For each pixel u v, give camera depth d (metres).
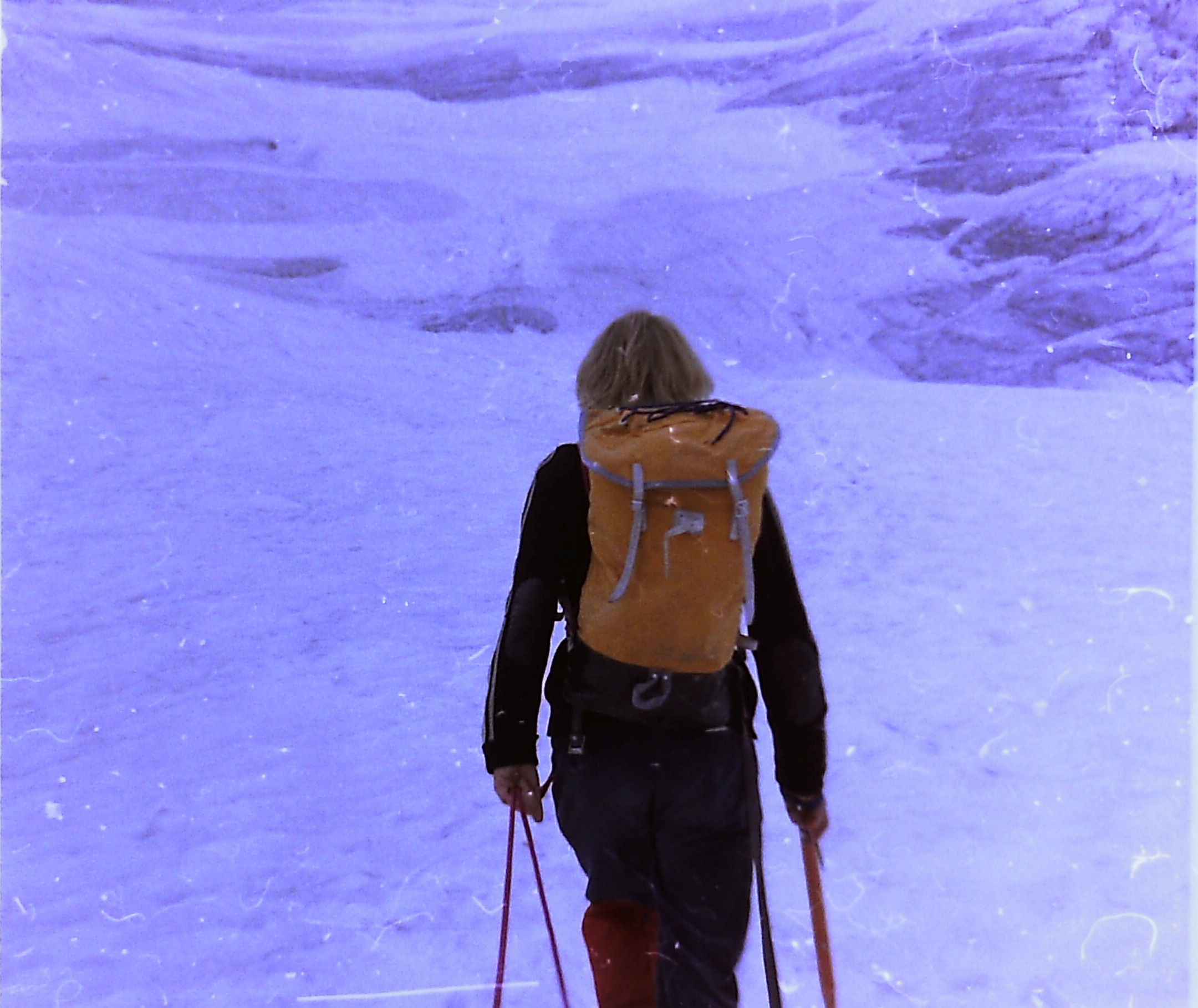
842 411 9.71
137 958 2.53
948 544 6.27
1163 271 17.97
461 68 23.41
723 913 1.62
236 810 3.27
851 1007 2.22
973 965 2.36
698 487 1.54
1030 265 18.30
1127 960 2.36
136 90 20.88
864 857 2.85
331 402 9.90
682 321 16.53
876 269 18.08
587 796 1.63
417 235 17.80
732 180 20.06
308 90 21.94
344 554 6.16
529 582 1.67
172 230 17.02
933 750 3.53
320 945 2.57
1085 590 5.37
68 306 12.38
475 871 2.88
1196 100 21.48
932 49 22.78
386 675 4.42
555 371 12.05
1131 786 3.23
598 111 21.84
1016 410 9.80
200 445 8.36
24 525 6.54
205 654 4.66
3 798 3.43
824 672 4.29
